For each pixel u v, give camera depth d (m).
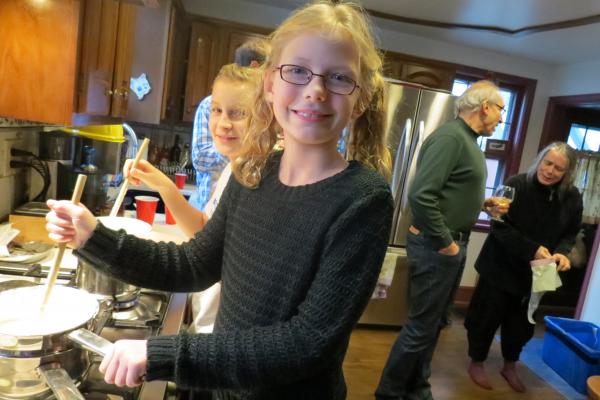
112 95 1.84
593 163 3.87
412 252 2.17
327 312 0.61
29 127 1.60
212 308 1.12
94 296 0.95
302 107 0.65
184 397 1.03
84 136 1.83
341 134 0.74
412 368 2.22
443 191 2.06
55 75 1.25
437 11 3.01
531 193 2.49
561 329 2.79
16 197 1.60
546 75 4.05
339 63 0.64
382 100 0.81
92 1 1.47
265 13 3.57
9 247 1.33
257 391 0.72
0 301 0.79
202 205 1.73
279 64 0.69
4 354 0.69
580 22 2.78
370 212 0.65
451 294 2.20
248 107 0.96
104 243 0.74
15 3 1.20
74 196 0.74
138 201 1.77
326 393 0.72
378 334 3.12
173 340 0.59
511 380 2.61
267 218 0.71
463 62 3.87
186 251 0.82
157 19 2.91
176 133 3.74
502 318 2.58
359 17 0.69
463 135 2.04
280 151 0.82
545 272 2.31
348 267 0.63
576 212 2.51
